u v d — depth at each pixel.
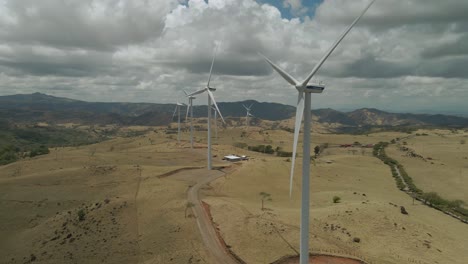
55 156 191.75
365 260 65.69
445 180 174.88
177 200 102.56
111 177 138.38
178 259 67.31
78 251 77.69
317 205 109.94
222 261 65.94
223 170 158.38
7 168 161.75
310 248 69.56
